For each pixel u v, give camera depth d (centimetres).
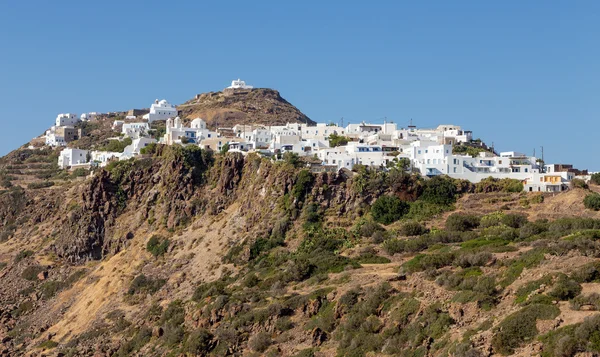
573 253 15938
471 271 16750
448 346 14275
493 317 14588
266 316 17950
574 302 13838
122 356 19662
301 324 17575
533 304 14200
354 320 16612
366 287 17600
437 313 15525
